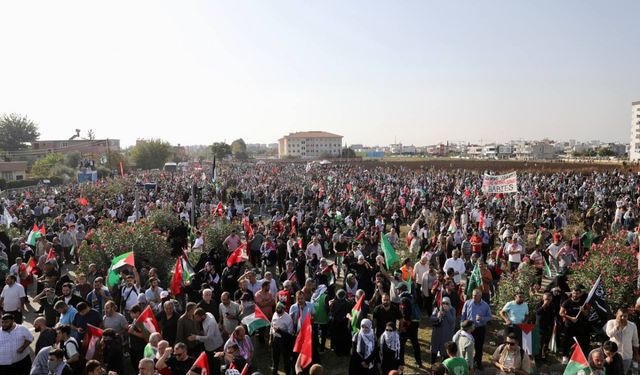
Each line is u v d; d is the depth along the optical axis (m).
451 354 6.98
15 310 9.95
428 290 11.68
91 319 8.25
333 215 22.52
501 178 25.06
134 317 8.32
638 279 9.78
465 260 14.23
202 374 6.25
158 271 14.27
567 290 10.78
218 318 9.38
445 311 8.92
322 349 10.16
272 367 9.34
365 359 7.76
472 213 22.03
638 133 130.00
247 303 9.39
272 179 51.22
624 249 10.95
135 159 96.12
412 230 16.83
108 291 10.39
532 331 9.13
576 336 8.93
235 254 12.87
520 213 24.19
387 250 12.69
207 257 13.12
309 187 39.59
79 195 33.72
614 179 41.34
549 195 30.16
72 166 72.12
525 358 7.21
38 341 7.74
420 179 45.75
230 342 7.20
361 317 9.05
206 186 39.59
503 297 10.87
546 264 13.87
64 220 21.23
